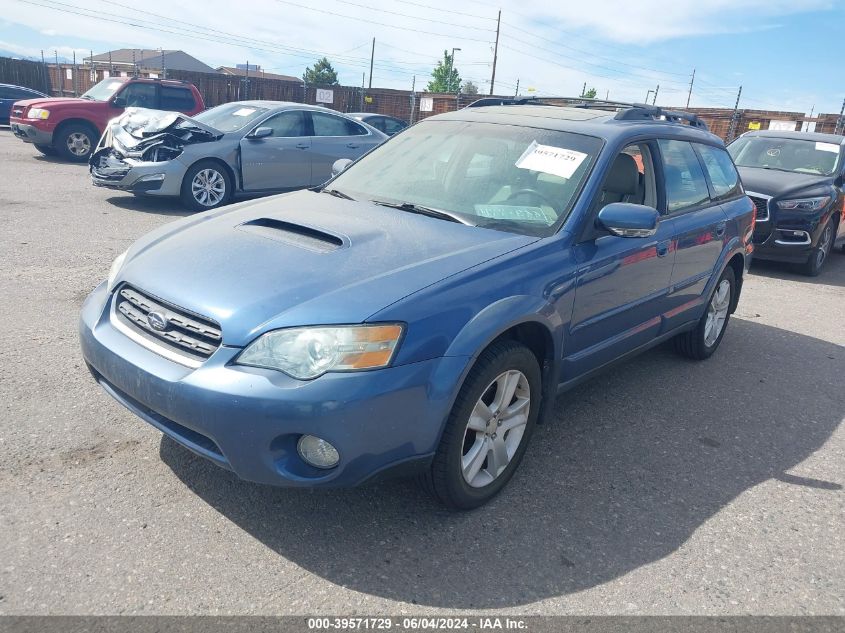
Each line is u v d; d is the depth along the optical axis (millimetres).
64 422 3391
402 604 2410
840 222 9305
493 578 2584
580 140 3752
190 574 2459
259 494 2961
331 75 71375
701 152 4773
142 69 26219
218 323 2527
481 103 4648
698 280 4578
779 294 7781
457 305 2689
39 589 2320
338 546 2682
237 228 3217
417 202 3623
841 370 5293
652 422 4086
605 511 3098
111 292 2990
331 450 2477
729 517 3145
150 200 10062
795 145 9719
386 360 2471
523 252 3082
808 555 2904
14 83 31297
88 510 2754
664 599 2555
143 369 2609
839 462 3783
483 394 2828
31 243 6848
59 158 14320
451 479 2785
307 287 2617
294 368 2422
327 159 10492
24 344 4293
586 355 3535
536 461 3494
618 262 3547
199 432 2504
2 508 2707
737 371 5090
